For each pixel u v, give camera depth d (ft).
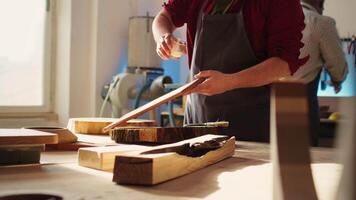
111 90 9.23
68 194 1.68
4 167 2.34
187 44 5.32
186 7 5.24
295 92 1.01
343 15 10.63
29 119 9.57
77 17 9.74
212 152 2.60
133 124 4.02
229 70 4.79
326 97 9.53
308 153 1.00
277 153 1.01
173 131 3.25
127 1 10.30
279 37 4.34
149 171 1.86
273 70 4.06
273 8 4.41
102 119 4.34
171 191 1.80
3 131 2.68
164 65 10.93
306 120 1.01
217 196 1.73
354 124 0.93
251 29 4.63
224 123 3.90
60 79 9.88
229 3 4.76
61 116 9.87
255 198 1.70
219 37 4.80
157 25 5.12
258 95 4.65
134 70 9.71
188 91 3.66
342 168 0.95
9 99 9.39
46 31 9.78
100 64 9.89
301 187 1.00
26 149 2.48
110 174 2.16
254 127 4.71
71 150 3.23
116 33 10.14
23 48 9.49
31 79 9.68
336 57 6.45
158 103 3.47
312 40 6.22
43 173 2.18
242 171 2.36
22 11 9.40
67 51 9.71
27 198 1.64
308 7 6.52
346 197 0.93
